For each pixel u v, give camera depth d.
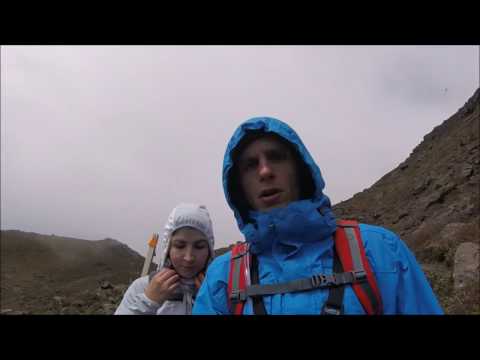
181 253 3.26
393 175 64.81
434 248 17.27
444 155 50.62
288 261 1.58
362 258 1.53
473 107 60.78
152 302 3.09
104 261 79.94
